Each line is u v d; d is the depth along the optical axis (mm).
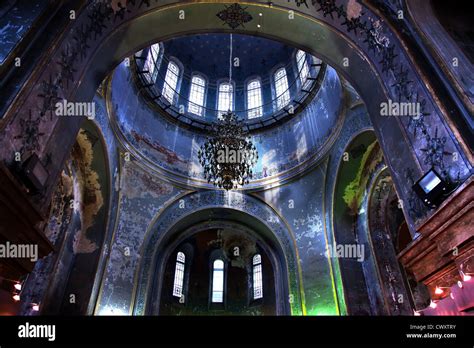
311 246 12047
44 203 4391
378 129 5883
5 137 3635
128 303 10945
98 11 5723
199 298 15383
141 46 7125
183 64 16469
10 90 3908
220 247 16422
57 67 4711
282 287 13023
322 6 6633
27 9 4770
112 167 10828
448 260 4059
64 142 4945
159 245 12531
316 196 12438
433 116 4480
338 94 11102
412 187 4512
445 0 5816
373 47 6043
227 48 16906
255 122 14914
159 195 12922
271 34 7512
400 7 5676
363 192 11148
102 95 9680
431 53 4926
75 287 9578
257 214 13531
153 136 13281
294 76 15258
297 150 13547
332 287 10914
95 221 10430
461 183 3893
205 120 15328
